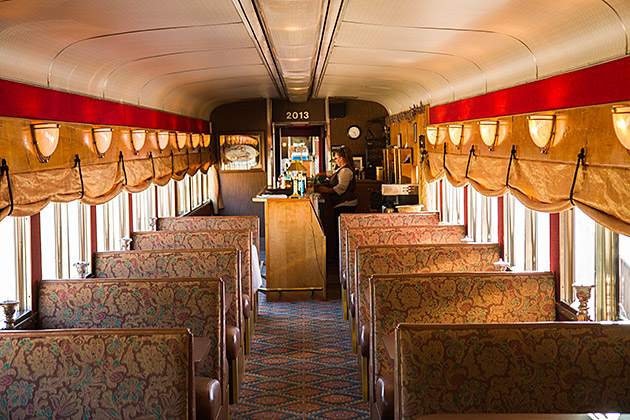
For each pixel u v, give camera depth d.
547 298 5.02
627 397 3.57
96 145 6.54
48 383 3.65
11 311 4.59
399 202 11.12
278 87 12.46
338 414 5.59
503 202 6.71
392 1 4.93
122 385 3.64
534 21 4.76
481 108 7.30
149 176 8.67
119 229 8.09
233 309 6.39
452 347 3.58
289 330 8.28
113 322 5.15
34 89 5.11
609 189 4.07
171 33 5.75
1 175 4.45
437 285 4.98
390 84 11.07
